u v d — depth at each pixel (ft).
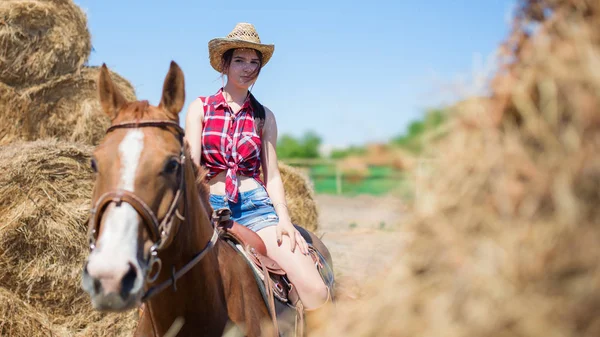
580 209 4.13
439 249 4.66
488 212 4.53
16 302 13.17
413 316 4.58
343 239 27.66
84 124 18.89
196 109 10.72
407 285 4.75
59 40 18.63
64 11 18.95
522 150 4.55
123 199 6.63
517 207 4.40
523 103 4.67
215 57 11.26
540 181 4.34
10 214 13.28
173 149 7.36
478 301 4.21
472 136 4.93
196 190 8.13
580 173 4.20
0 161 13.60
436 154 5.17
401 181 5.34
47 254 13.70
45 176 13.84
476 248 4.46
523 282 4.13
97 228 6.85
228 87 11.11
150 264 6.77
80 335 13.89
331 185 59.93
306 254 10.25
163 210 7.02
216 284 8.25
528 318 4.00
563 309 3.95
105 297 6.06
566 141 4.35
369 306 5.00
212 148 10.58
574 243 4.06
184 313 7.86
